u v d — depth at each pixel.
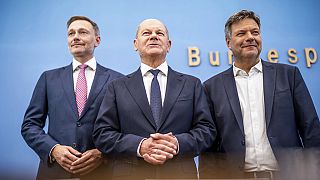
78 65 2.16
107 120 1.79
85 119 1.95
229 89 1.96
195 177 1.68
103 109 1.82
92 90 2.03
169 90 1.83
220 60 2.96
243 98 1.96
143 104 1.78
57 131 1.94
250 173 1.78
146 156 1.60
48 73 2.13
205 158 1.79
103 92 2.03
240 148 1.82
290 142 1.79
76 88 2.06
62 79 2.08
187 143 1.65
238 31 2.00
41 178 1.85
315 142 1.77
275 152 1.76
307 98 1.88
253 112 1.91
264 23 3.06
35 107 2.03
